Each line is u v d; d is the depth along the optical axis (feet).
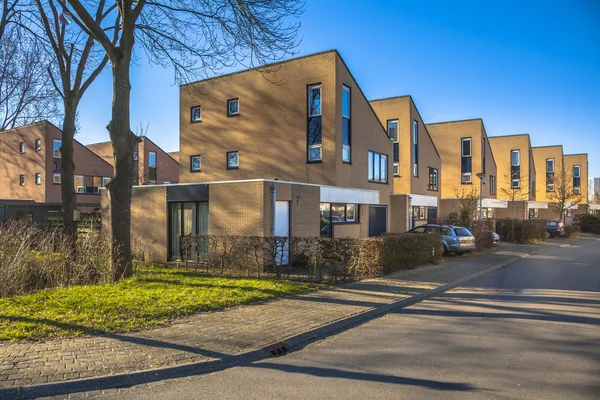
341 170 63.16
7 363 16.48
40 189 123.34
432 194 102.32
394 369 17.16
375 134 74.90
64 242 36.06
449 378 16.15
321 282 36.06
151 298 27.63
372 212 73.36
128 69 36.22
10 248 32.37
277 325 22.74
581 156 191.83
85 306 25.12
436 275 41.86
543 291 35.35
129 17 35.88
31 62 73.67
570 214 174.40
